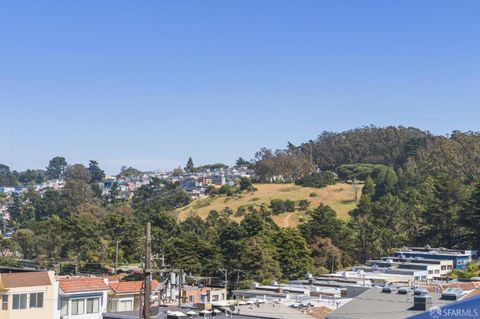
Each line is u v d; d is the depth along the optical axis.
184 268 127.75
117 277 117.75
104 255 155.38
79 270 148.62
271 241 137.12
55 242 161.62
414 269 109.69
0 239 168.00
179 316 53.47
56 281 60.66
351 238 159.62
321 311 59.44
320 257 149.12
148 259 37.22
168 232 172.12
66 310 60.84
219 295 102.62
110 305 70.19
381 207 172.38
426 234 157.38
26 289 57.41
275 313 57.47
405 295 59.47
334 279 89.62
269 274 126.81
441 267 113.75
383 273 102.69
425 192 184.00
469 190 165.12
